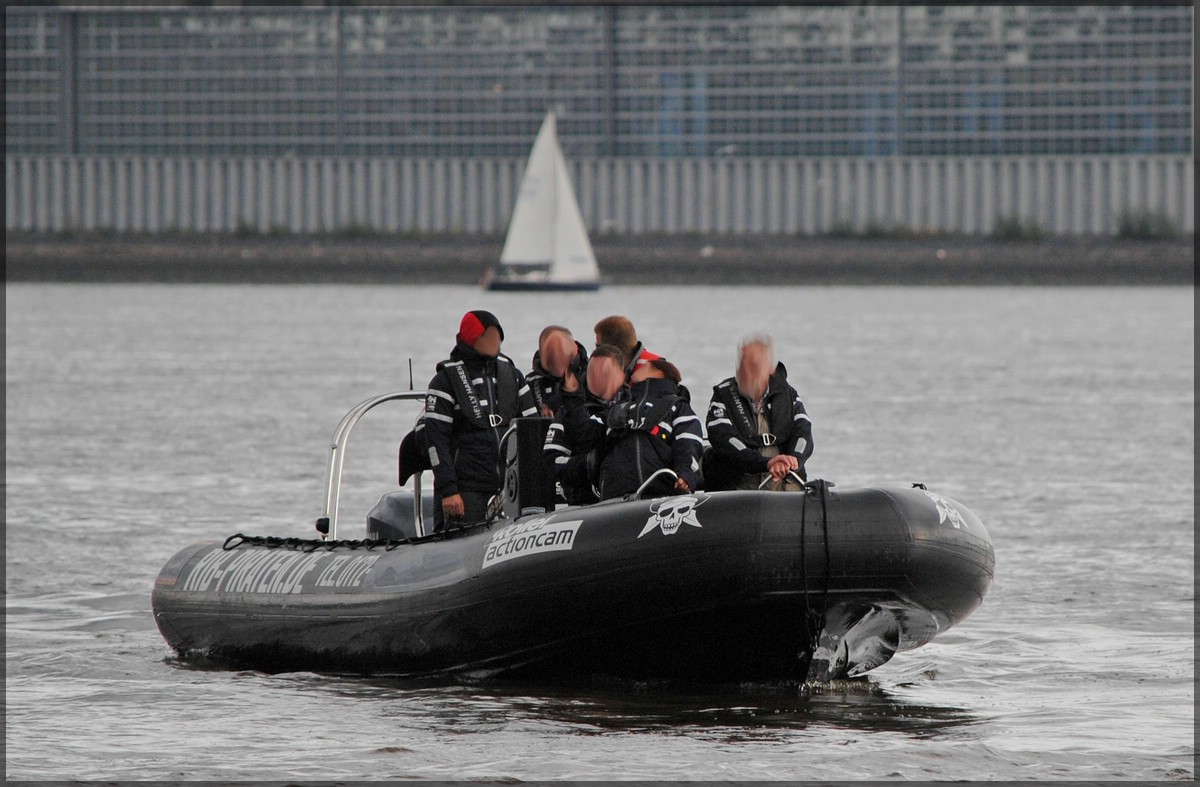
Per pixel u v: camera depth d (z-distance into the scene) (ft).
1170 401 391.24
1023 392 415.03
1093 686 117.39
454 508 121.29
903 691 115.24
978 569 109.40
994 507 215.31
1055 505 217.15
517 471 116.37
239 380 446.19
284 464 261.24
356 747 99.81
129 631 137.80
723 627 108.17
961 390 419.33
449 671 117.29
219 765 96.12
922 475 249.14
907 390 418.10
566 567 109.40
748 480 113.70
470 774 93.97
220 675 121.08
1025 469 257.14
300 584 123.03
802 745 100.01
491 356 123.95
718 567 105.29
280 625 122.52
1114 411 363.97
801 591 105.29
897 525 105.29
